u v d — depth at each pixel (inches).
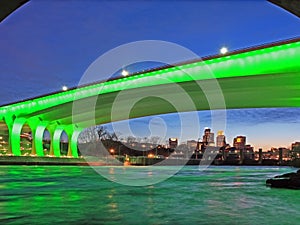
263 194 775.1
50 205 567.2
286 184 964.0
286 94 2175.2
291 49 1624.0
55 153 4057.6
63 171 1991.9
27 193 759.1
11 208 531.2
